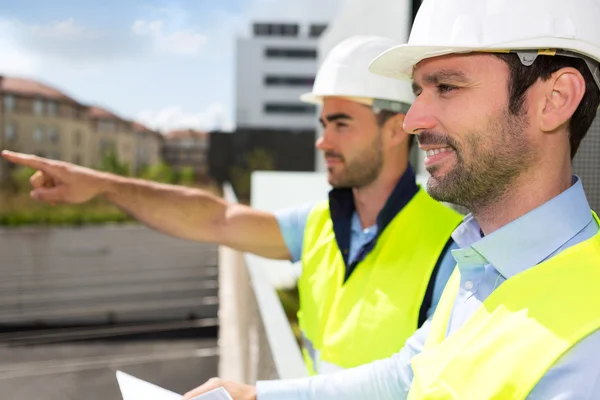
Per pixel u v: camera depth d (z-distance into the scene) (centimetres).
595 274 75
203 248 1550
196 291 954
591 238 79
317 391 117
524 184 86
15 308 847
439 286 141
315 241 185
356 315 153
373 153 164
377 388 116
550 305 75
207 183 3544
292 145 3522
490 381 76
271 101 4931
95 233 1938
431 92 91
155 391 124
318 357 168
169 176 3672
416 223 153
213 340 627
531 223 84
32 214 2228
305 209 200
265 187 796
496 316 81
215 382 119
